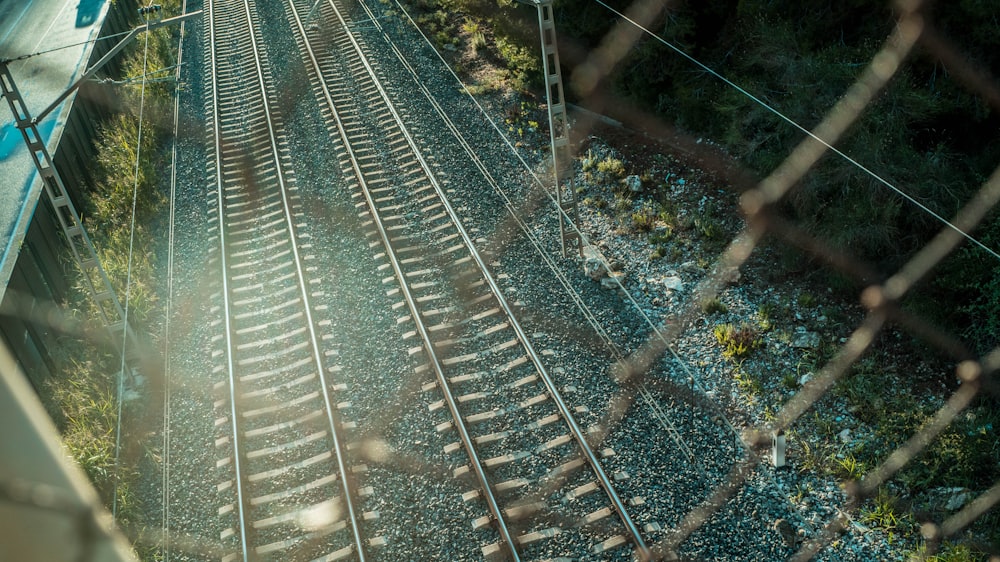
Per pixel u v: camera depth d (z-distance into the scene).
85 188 19.28
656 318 13.96
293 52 25.81
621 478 10.59
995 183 12.99
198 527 10.82
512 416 11.78
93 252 13.04
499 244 15.72
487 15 21.83
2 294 12.84
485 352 13.03
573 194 14.80
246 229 17.39
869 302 13.74
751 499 10.41
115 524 10.62
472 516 10.41
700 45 18.05
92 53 23.05
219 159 19.94
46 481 1.05
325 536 10.36
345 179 18.52
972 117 13.88
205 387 13.20
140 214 18.41
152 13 29.81
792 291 14.52
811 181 14.30
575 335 13.24
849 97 14.09
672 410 11.77
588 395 12.00
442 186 17.73
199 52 27.72
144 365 13.87
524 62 20.64
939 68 13.94
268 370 13.34
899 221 13.76
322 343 13.70
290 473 11.33
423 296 14.47
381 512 10.62
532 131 19.95
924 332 13.09
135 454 12.26
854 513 10.73
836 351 13.26
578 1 18.53
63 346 14.41
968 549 10.22
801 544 9.98
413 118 20.67
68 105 20.55
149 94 23.62
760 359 13.12
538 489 10.63
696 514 10.15
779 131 15.10
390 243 15.84
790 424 12.04
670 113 18.81
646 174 17.91
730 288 14.73
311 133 20.80
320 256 16.02
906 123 13.86
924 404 12.37
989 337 12.58
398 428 11.88
